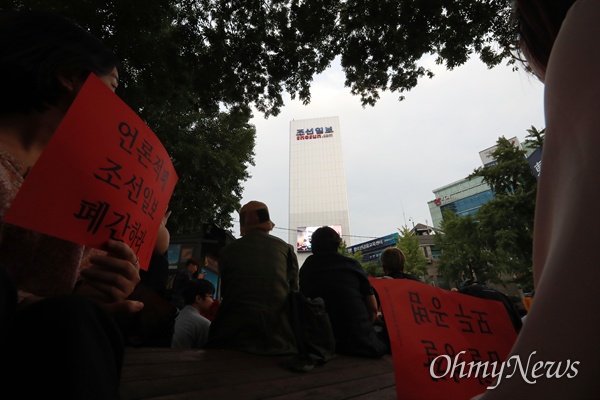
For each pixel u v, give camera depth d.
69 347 0.41
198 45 7.86
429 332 0.69
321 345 2.26
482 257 23.86
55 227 0.67
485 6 7.07
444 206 68.88
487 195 63.00
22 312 0.43
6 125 0.74
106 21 6.65
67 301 0.45
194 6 7.70
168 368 1.62
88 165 0.76
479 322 0.76
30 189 0.63
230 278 2.40
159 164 1.03
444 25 7.46
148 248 0.98
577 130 0.30
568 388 0.23
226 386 1.44
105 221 0.80
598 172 0.26
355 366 2.18
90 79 0.77
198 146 11.95
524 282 21.55
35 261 0.75
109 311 0.73
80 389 0.39
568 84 0.32
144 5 6.59
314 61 8.53
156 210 1.02
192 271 5.50
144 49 7.25
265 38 8.16
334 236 2.99
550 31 0.44
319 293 2.72
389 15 7.48
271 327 2.22
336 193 76.44
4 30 0.74
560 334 0.24
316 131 84.44
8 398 0.39
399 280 0.74
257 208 2.76
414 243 33.75
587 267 0.24
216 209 12.34
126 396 1.18
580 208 0.26
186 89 8.62
